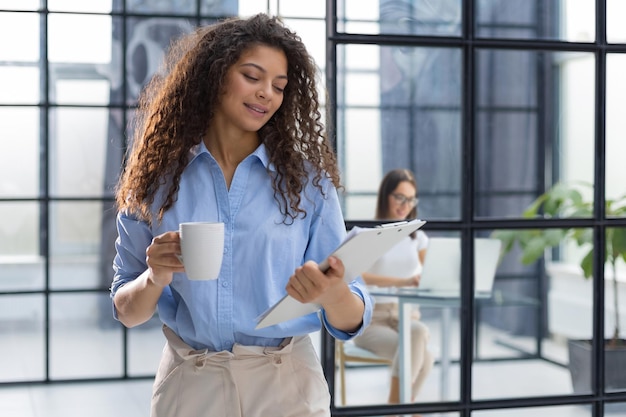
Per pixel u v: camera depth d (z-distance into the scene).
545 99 3.84
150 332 5.90
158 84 1.94
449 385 3.03
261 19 1.75
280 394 1.72
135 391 5.56
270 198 1.74
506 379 3.12
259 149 1.74
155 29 5.80
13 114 5.67
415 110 3.24
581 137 3.58
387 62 3.18
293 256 1.74
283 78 1.73
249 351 1.72
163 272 1.59
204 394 1.72
